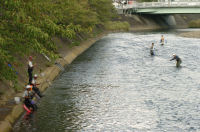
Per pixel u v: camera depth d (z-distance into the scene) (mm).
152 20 116062
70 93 19750
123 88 21234
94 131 13633
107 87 21469
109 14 75312
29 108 16047
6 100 16203
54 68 25875
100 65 30656
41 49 13219
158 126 14328
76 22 41469
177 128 14102
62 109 16516
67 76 25109
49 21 13344
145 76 25375
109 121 14883
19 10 12070
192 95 19516
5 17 12367
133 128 14055
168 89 21047
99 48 46125
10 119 14008
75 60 34062
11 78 13336
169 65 30828
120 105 17375
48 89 20734
